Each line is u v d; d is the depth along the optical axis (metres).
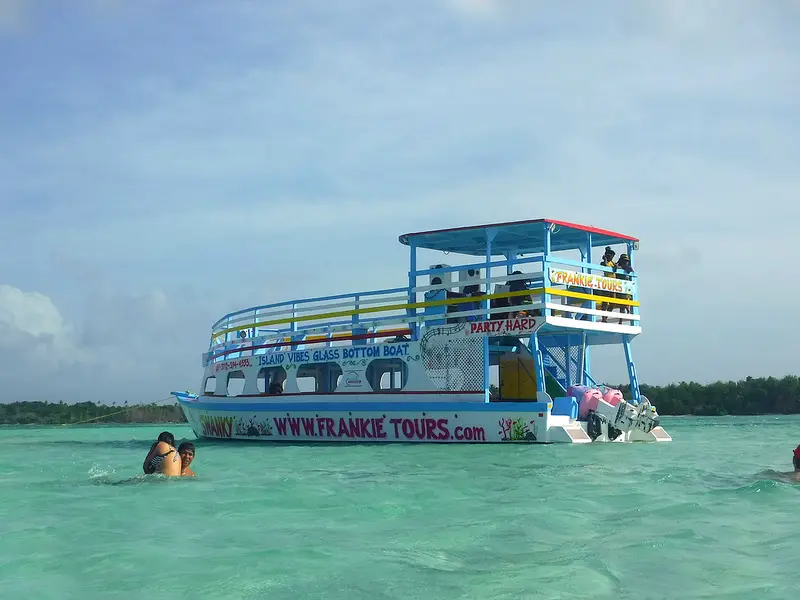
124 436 39.88
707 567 6.85
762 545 7.64
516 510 9.68
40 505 10.48
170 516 9.55
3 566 7.11
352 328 22.91
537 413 19.56
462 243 23.78
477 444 19.92
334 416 22.61
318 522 9.05
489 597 6.09
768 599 5.95
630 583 6.40
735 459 16.50
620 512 9.49
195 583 6.55
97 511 9.96
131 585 6.52
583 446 19.17
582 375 22.38
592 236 22.45
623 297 22.41
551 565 6.98
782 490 11.05
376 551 7.55
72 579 6.71
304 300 23.95
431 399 20.98
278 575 6.76
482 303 21.34
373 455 17.69
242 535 8.34
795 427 37.62
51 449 24.53
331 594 6.24
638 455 17.11
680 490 11.30
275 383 25.00
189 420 28.34
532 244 24.11
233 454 18.97
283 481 12.87
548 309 19.84
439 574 6.74
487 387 20.31
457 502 10.37
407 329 22.03
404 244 22.94
